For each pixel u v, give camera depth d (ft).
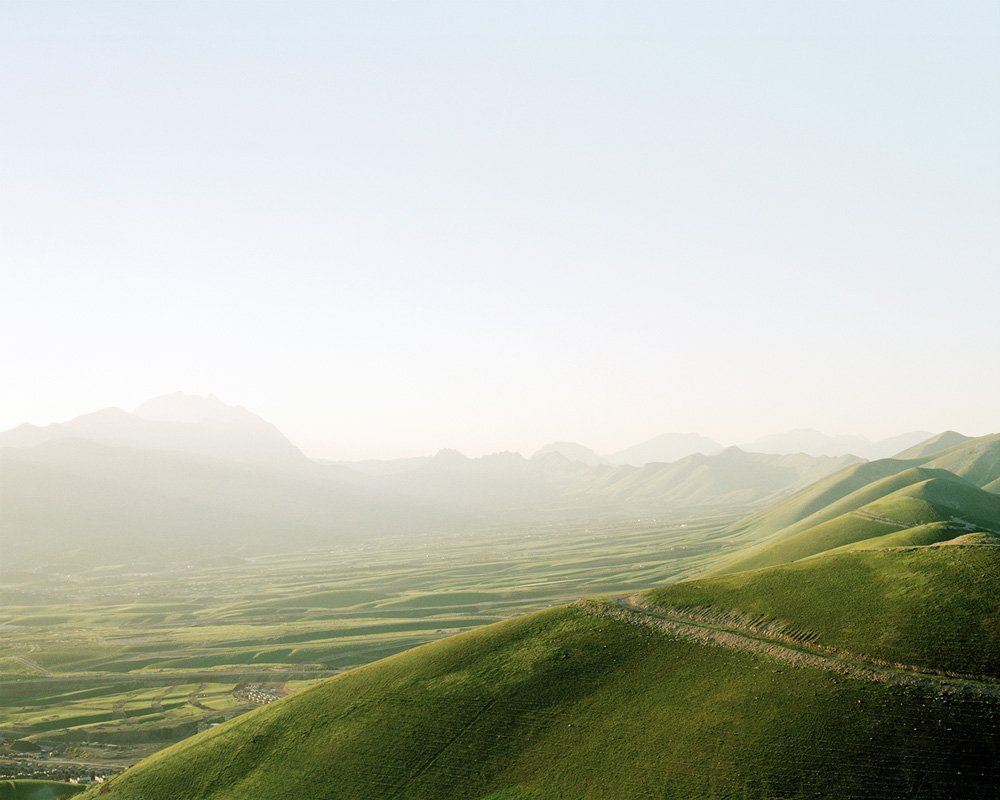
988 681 213.05
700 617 289.53
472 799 224.53
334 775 252.21
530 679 273.54
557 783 220.84
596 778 217.77
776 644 256.52
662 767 214.07
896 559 286.87
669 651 270.26
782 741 209.56
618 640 286.66
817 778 195.11
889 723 205.67
